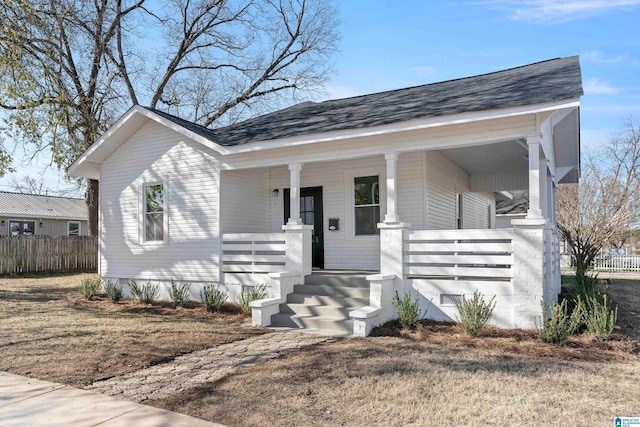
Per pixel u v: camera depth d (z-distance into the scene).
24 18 14.66
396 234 8.36
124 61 21.20
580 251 17.08
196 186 10.98
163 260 11.43
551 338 6.51
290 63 25.33
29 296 12.14
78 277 17.39
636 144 31.11
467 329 7.02
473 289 7.71
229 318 9.05
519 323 7.28
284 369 5.45
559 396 4.48
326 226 11.20
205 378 5.22
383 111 9.55
